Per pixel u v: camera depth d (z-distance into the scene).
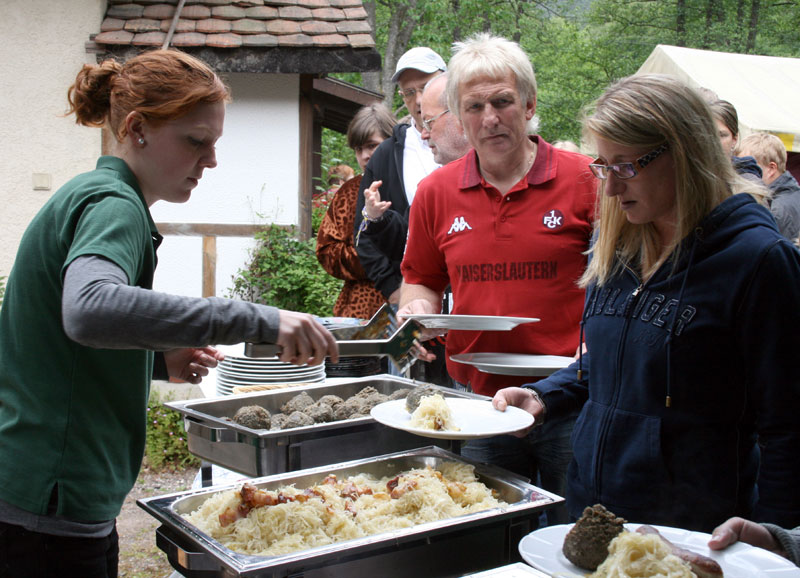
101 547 1.83
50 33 7.39
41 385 1.72
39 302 1.71
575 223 2.76
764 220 1.82
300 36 7.44
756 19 27.36
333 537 1.81
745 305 1.77
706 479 1.85
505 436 2.75
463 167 2.95
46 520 1.72
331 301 7.50
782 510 1.72
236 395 2.90
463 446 2.85
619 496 1.94
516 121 2.72
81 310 1.46
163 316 1.50
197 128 1.78
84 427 1.75
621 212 2.04
